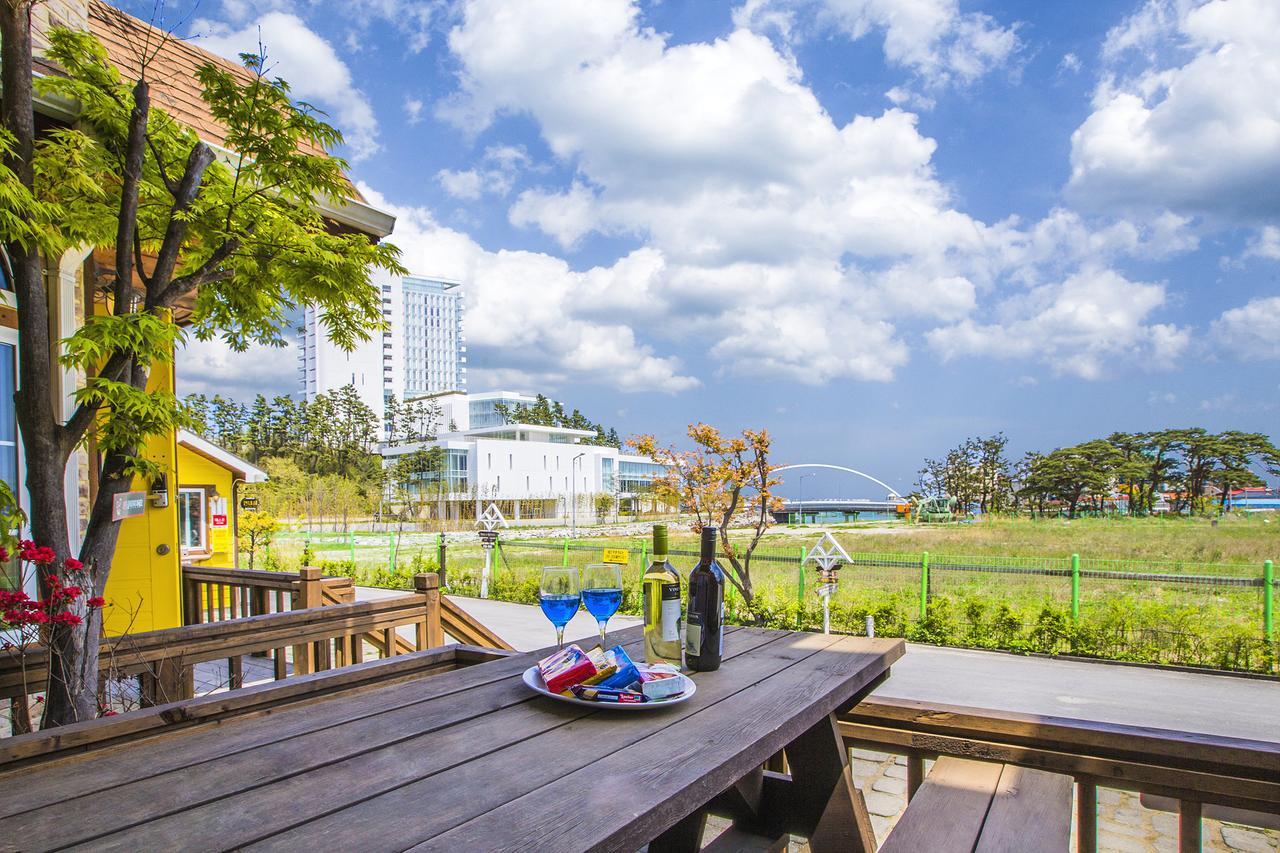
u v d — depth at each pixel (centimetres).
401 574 1683
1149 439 7356
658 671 166
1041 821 170
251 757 127
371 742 135
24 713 274
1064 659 874
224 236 354
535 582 1377
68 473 470
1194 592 1184
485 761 126
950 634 966
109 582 538
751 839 212
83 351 288
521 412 10475
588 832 99
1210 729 616
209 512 1298
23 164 297
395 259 391
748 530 3841
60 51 335
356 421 7881
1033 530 3688
